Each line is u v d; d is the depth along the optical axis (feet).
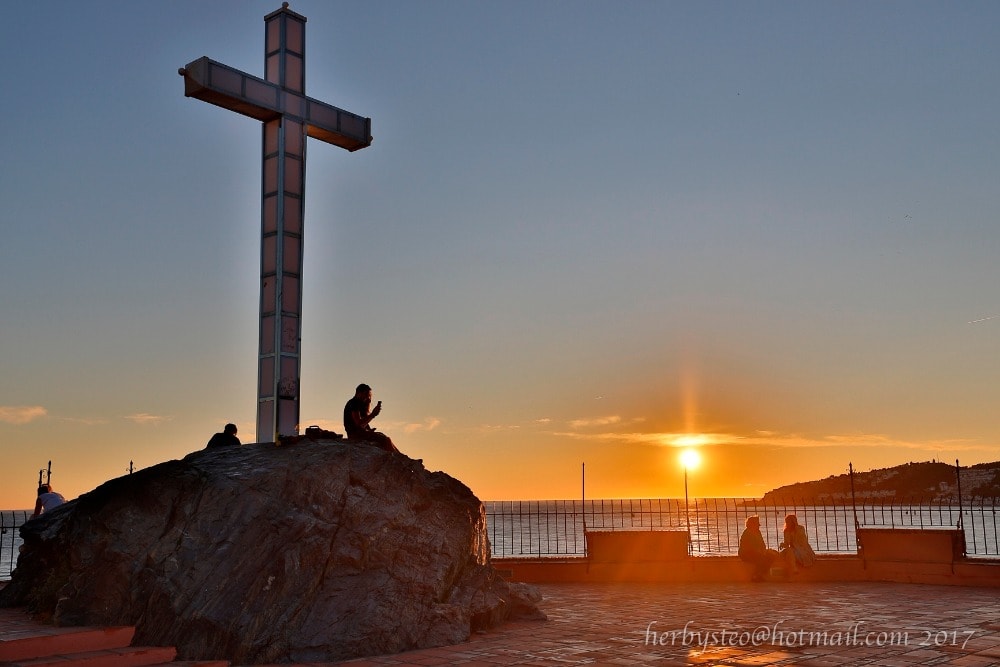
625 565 62.23
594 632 38.75
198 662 30.66
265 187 47.03
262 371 45.39
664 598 51.62
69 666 28.45
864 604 47.52
